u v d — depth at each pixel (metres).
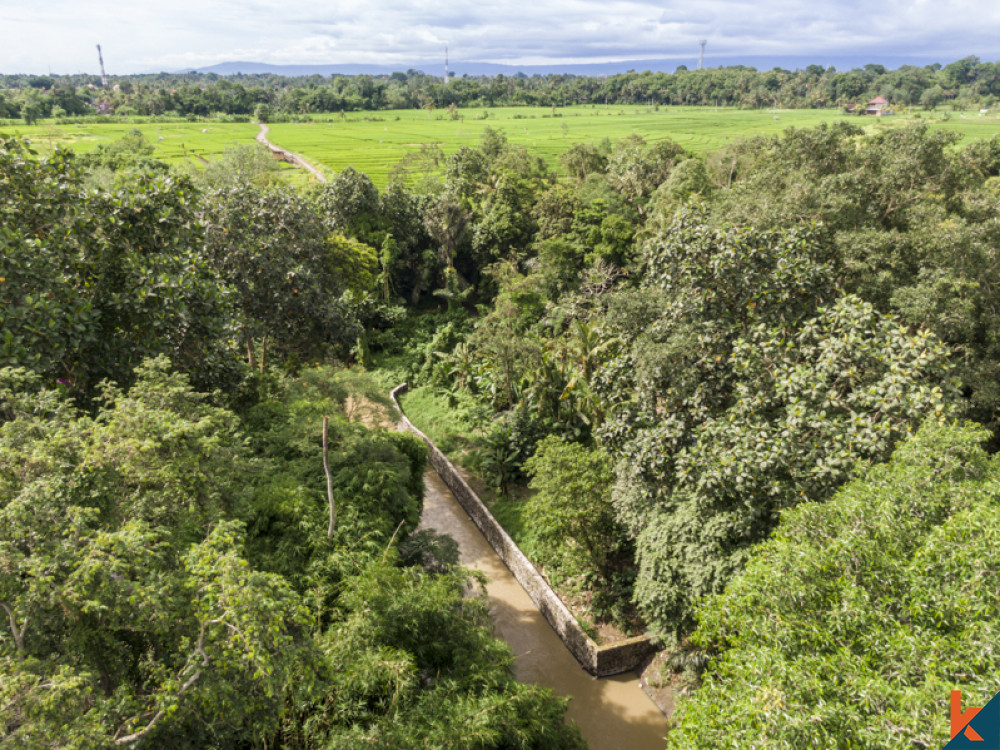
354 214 53.06
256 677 9.77
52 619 9.91
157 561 11.08
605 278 45.94
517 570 24.67
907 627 9.65
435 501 30.30
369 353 44.47
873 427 15.12
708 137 135.00
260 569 15.88
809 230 19.92
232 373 24.19
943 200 29.88
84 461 11.64
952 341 26.42
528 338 37.62
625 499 20.50
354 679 12.21
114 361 19.77
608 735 18.06
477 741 11.66
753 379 17.67
